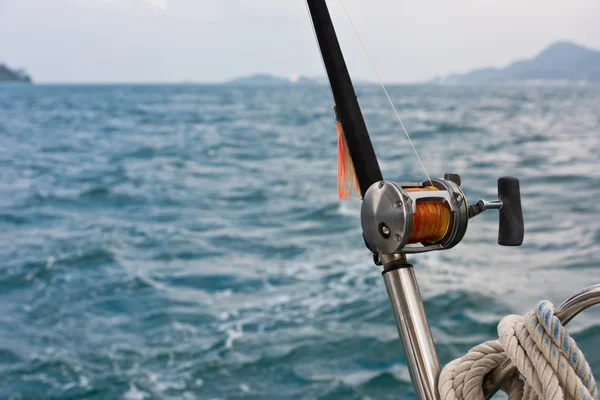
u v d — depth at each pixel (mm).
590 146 26203
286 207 16078
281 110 61531
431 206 948
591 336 6734
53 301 9719
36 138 35062
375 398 6477
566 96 94875
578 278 9250
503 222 975
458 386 958
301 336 7887
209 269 11023
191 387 6914
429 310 8250
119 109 63594
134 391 6859
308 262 11109
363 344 7523
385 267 1000
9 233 14133
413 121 41500
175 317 8859
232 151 28719
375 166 1033
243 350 7641
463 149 25828
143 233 13852
